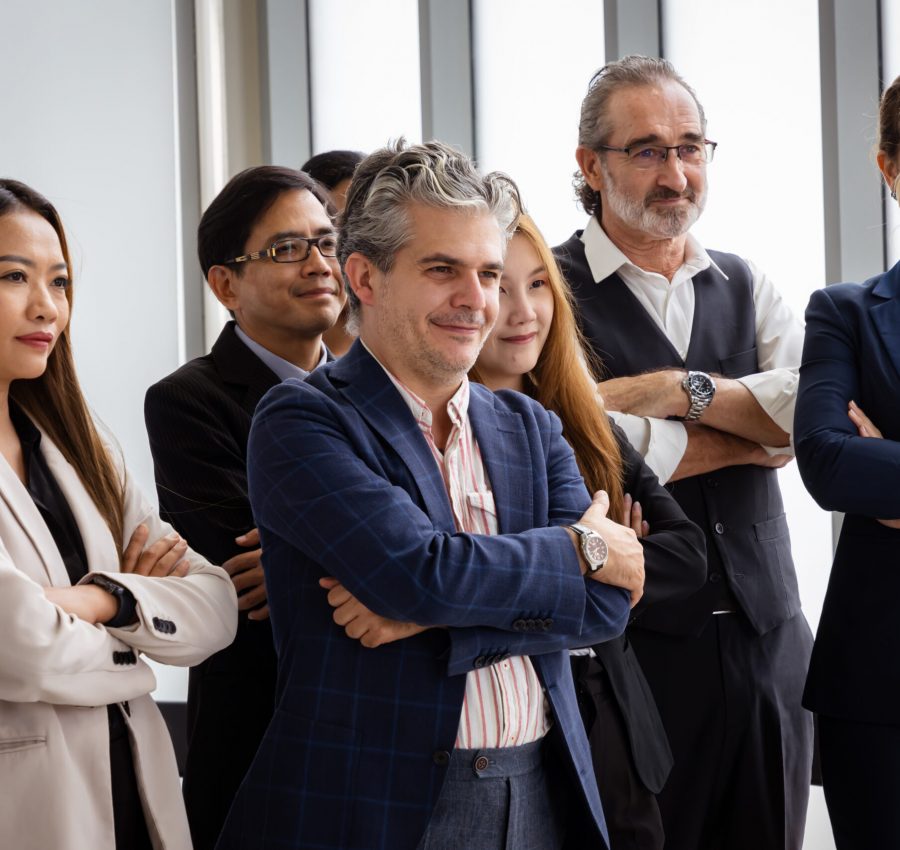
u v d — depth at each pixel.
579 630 1.96
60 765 1.96
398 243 1.95
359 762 1.88
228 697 2.53
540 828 1.99
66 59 4.66
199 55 4.96
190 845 2.17
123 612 2.08
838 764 2.58
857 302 2.66
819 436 2.51
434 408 2.07
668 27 4.36
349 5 5.02
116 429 4.75
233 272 2.72
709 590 2.89
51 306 2.17
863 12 3.86
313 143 5.12
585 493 2.19
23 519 2.08
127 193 4.79
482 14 4.74
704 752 2.87
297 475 1.94
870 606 2.52
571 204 4.57
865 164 3.89
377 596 1.87
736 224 4.23
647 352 3.09
